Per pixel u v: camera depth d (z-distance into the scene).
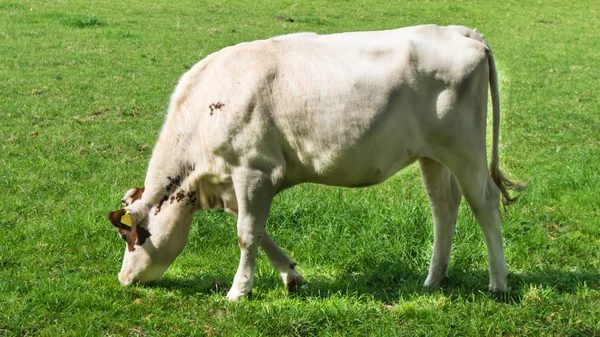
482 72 5.64
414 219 7.59
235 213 6.14
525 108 14.36
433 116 5.59
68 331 5.18
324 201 8.10
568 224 8.00
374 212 7.78
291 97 5.58
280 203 7.97
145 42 18.36
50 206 8.09
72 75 14.70
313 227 7.55
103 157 10.23
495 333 5.36
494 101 5.87
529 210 8.41
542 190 9.14
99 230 7.32
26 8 21.41
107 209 7.84
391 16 24.77
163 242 6.03
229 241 7.36
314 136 5.61
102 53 16.80
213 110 5.71
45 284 5.87
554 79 17.22
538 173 10.08
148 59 16.67
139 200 6.07
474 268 6.83
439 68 5.55
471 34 5.88
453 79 5.55
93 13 21.61
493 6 28.22
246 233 5.79
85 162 9.89
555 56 20.14
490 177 5.96
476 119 5.69
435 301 5.88
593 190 9.06
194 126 5.85
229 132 5.64
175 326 5.35
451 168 5.77
